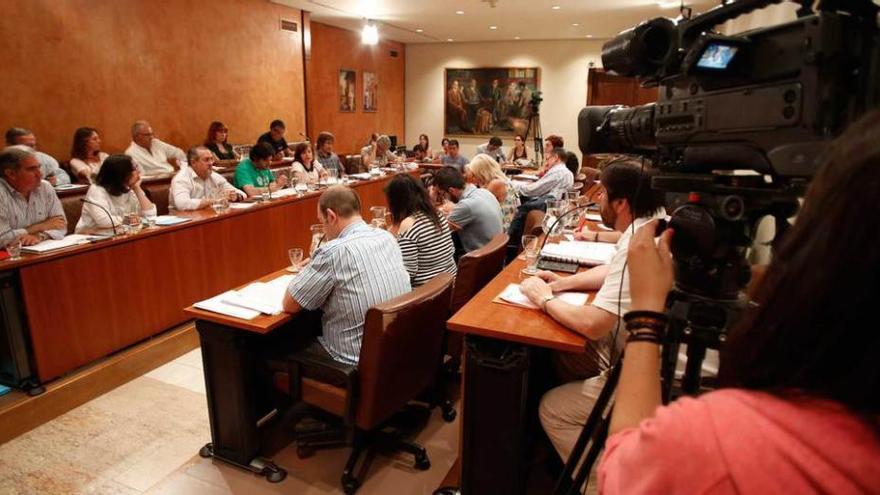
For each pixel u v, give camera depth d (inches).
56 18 175.5
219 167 201.5
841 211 14.3
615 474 18.8
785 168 25.9
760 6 26.8
